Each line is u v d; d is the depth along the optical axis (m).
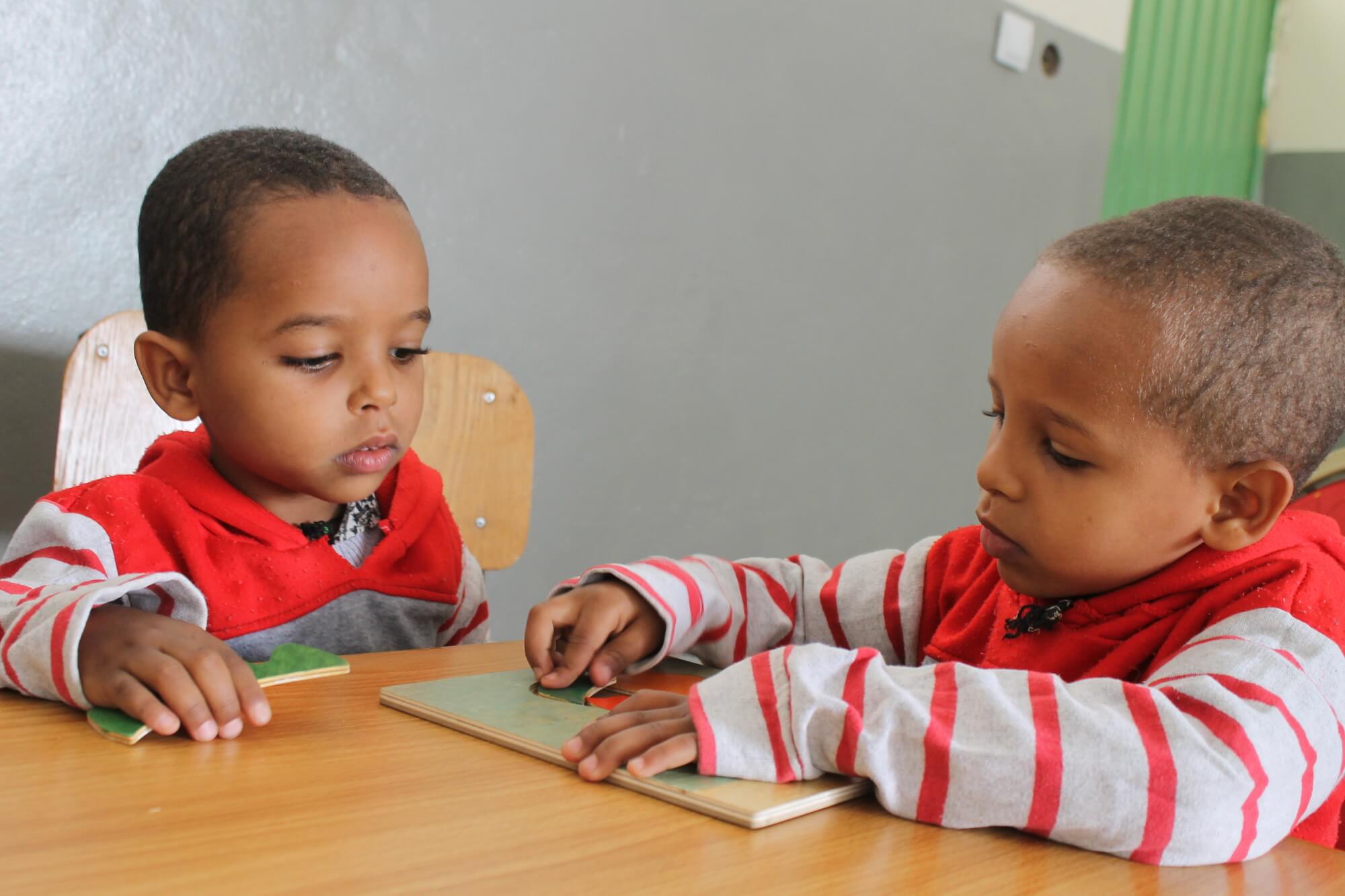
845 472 2.45
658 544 2.12
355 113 1.64
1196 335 0.68
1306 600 0.68
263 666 0.72
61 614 0.62
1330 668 0.63
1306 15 3.98
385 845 0.43
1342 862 0.55
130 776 0.50
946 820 0.52
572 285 1.92
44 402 1.40
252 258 0.83
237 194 0.84
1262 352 0.69
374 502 1.10
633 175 1.98
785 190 2.24
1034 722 0.54
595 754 0.55
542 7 1.83
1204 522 0.73
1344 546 0.79
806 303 2.31
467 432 1.39
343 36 1.62
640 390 2.05
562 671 0.74
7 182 1.36
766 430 2.28
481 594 1.24
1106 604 0.77
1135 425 0.69
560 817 0.48
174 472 0.96
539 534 1.93
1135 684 0.59
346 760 0.55
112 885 0.37
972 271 2.67
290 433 0.85
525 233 1.85
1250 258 0.71
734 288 2.17
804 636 1.02
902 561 1.04
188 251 0.85
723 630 0.93
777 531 2.33
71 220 1.41
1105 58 2.94
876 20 2.35
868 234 2.42
